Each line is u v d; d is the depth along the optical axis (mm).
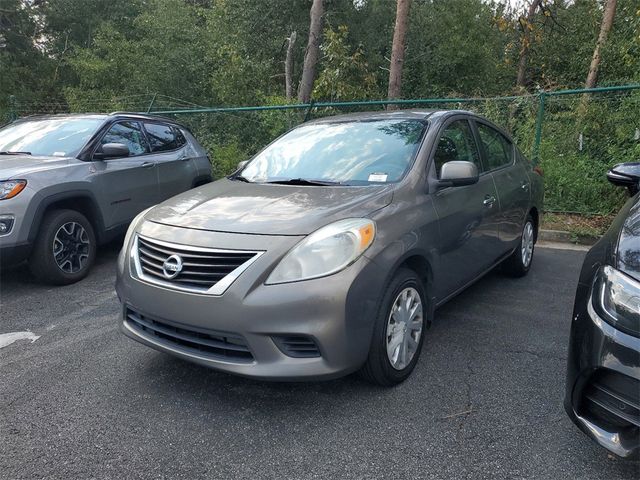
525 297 4883
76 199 5480
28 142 6023
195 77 19859
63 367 3559
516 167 5188
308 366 2729
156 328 3068
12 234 4723
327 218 2941
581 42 21078
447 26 20922
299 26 18906
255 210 3125
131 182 6129
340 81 14133
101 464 2541
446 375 3365
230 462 2541
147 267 3121
